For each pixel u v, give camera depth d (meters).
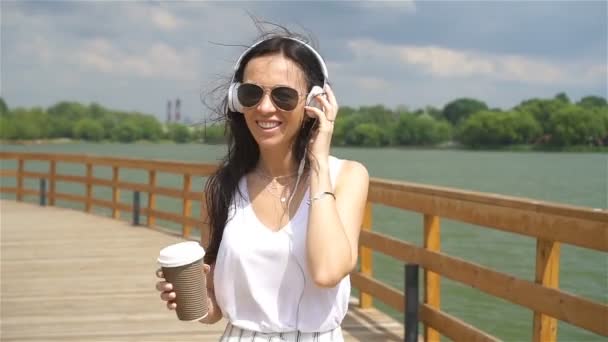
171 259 1.85
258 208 2.00
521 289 3.24
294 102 1.92
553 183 41.62
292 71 1.95
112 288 6.20
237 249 1.95
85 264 7.32
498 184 40.69
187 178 9.00
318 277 1.82
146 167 9.97
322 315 1.94
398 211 21.25
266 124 1.96
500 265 11.20
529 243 13.41
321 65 1.99
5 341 4.61
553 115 116.31
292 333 1.94
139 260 7.54
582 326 2.87
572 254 11.35
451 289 8.65
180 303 1.90
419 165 70.69
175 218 9.32
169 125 130.88
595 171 58.97
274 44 1.97
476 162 80.50
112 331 4.85
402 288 8.85
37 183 40.91
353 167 2.03
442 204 3.93
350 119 126.31
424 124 125.31
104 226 10.16
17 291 6.09
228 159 2.09
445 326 3.92
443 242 13.63
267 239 1.94
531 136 118.31
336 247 1.82
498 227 3.42
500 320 7.26
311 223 1.85
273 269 1.93
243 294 1.97
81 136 126.75
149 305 5.58
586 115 113.25
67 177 12.34
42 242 8.75
